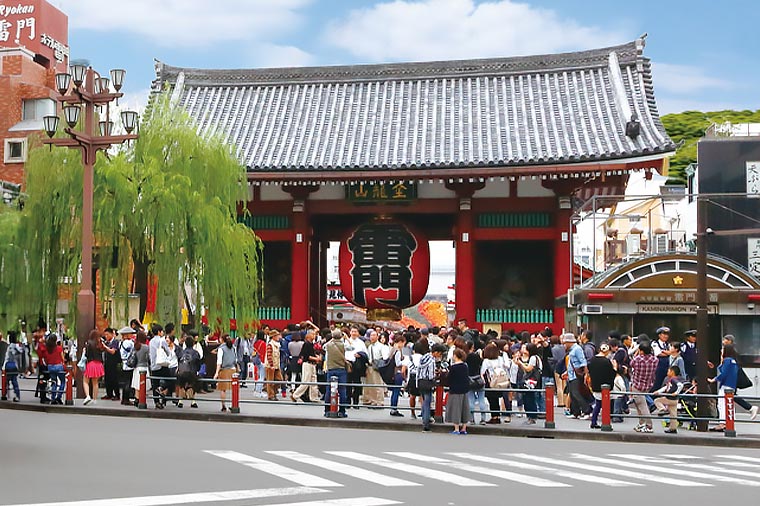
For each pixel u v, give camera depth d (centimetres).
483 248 3906
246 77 4509
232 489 1181
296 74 4484
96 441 1728
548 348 2619
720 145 3425
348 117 4200
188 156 3083
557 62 4262
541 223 3756
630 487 1274
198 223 2945
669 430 2075
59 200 2916
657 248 3828
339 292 6116
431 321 8362
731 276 2662
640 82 4022
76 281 3019
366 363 2538
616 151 3503
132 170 2941
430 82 4369
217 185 3145
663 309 2683
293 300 3850
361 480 1284
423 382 2122
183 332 3159
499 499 1144
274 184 3866
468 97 4216
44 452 1554
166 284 2911
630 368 2395
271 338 2833
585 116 3928
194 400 2395
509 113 4059
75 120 2614
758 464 1608
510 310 3853
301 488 1198
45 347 2527
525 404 2294
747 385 2208
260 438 1859
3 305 3038
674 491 1243
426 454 1644
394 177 3647
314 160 3875
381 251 3744
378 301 3762
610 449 1830
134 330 2709
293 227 3884
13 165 5362
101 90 2708
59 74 2638
